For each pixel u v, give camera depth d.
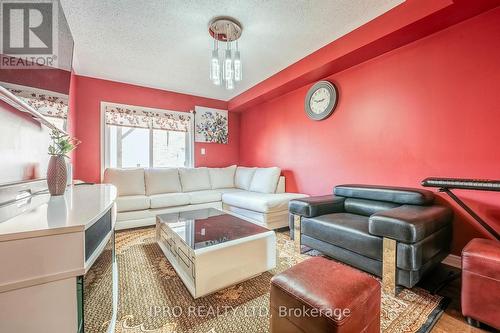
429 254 1.63
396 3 1.97
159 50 2.71
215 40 2.49
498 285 1.18
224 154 4.90
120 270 1.93
